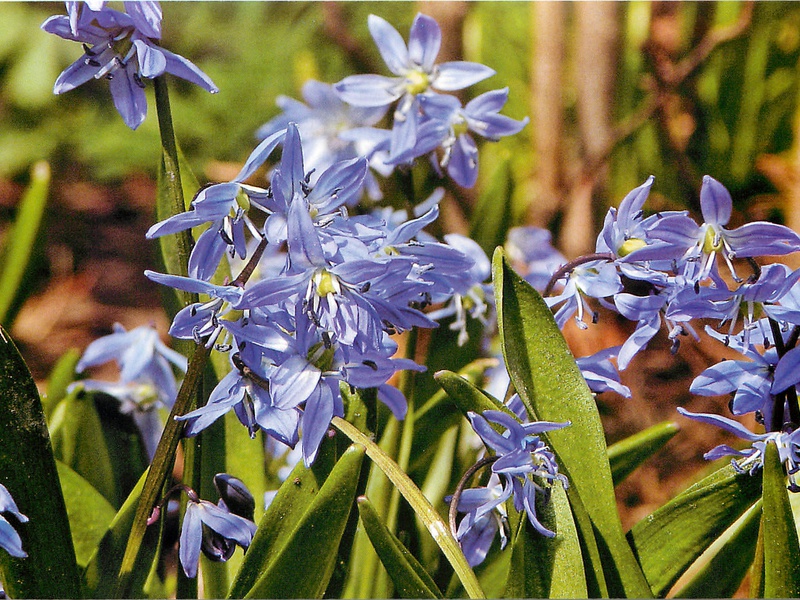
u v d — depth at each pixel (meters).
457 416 0.39
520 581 0.30
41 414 0.31
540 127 0.66
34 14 0.96
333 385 0.30
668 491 0.62
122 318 0.83
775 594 0.30
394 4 0.84
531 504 0.30
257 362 0.30
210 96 0.90
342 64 0.87
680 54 0.74
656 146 0.74
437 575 0.37
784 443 0.30
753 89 0.75
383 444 0.37
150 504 0.31
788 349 0.31
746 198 0.75
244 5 0.91
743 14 0.65
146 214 0.95
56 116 0.95
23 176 0.92
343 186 0.30
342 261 0.30
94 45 0.31
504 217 0.43
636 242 0.31
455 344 0.41
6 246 0.45
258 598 0.30
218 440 0.36
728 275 0.59
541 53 0.66
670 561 0.32
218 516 0.31
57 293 0.85
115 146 0.93
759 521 0.33
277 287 0.29
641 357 0.67
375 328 0.29
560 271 0.32
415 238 0.37
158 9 0.30
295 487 0.32
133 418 0.40
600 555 0.31
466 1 0.67
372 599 0.38
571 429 0.32
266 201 0.30
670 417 0.64
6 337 0.31
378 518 0.30
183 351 0.38
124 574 0.31
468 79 0.37
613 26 0.64
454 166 0.38
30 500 0.31
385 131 0.38
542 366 0.32
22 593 0.31
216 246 0.30
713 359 0.65
